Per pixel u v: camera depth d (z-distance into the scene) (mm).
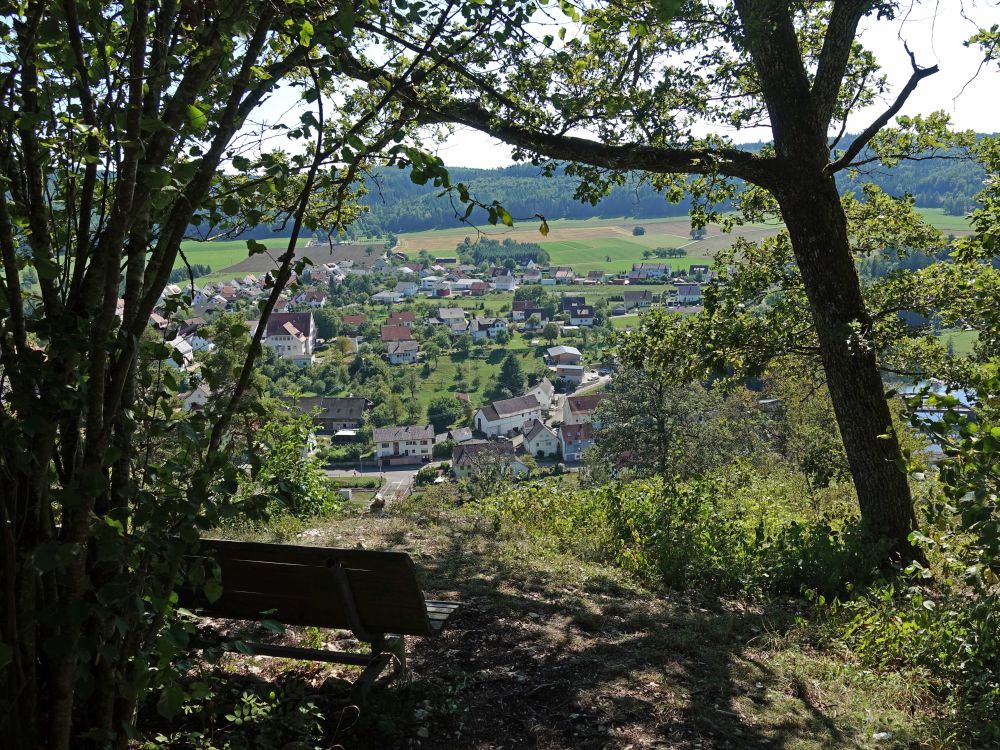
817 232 8656
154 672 2686
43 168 2615
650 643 5344
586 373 118125
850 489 14109
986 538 3812
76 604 2344
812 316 9438
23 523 2422
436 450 81812
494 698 4363
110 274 2391
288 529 8367
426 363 121688
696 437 24125
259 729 3678
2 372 2434
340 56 3000
